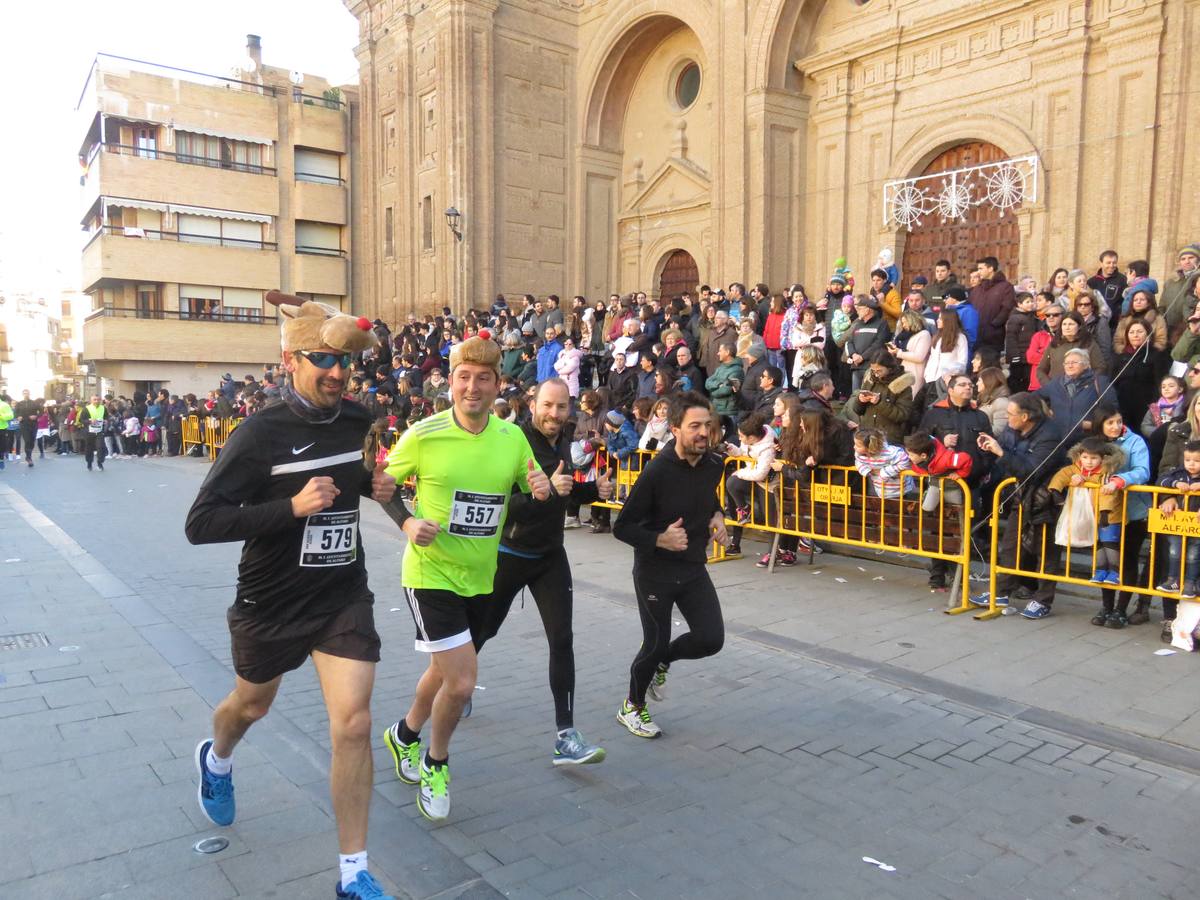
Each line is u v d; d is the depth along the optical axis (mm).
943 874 3215
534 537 4066
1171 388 6996
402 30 23969
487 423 3658
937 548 6824
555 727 4578
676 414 4199
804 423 7664
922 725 4590
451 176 21594
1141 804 3746
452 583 3551
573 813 3664
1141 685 5078
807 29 16984
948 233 15141
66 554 9094
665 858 3314
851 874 3211
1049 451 6504
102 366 31578
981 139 14328
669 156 21078
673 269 21656
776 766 4117
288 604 3055
